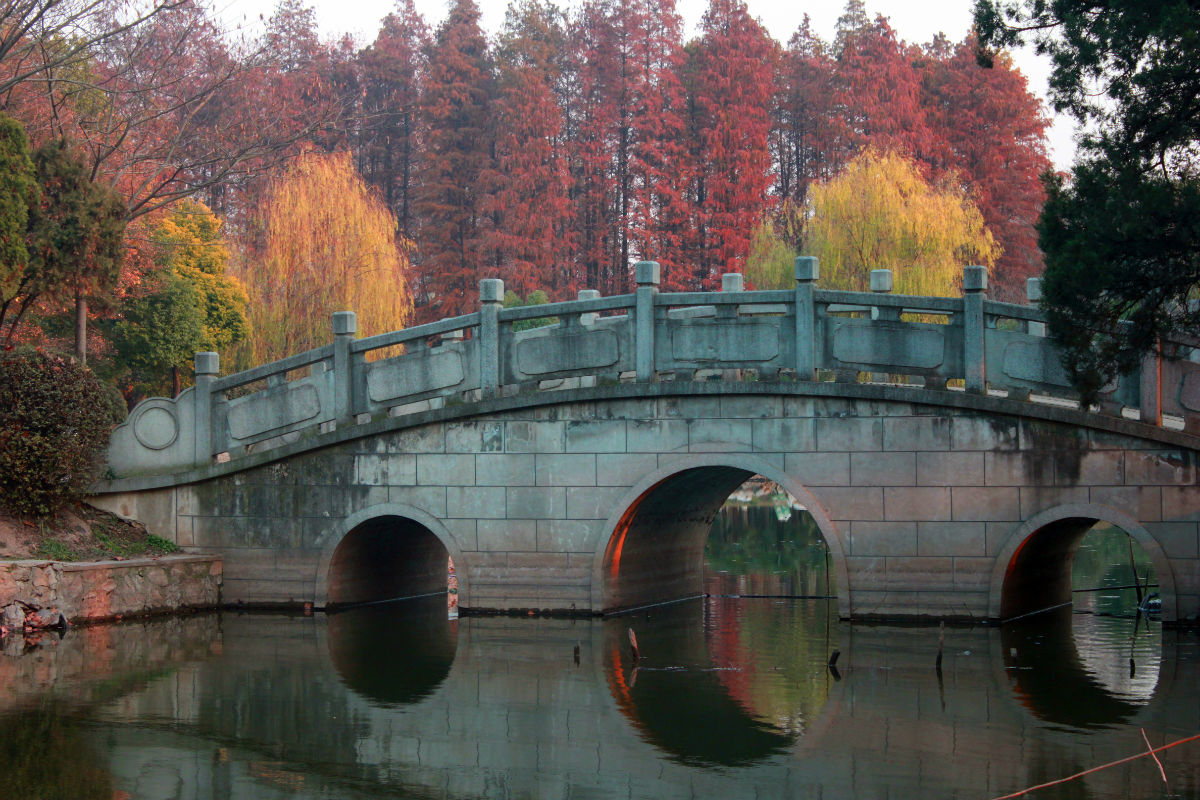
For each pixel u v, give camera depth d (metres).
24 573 13.45
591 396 13.95
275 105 29.86
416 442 14.70
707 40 48.44
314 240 29.92
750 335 13.63
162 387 28.48
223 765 8.38
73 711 9.84
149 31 24.61
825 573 20.38
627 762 8.40
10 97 21.08
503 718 9.63
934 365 13.08
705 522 17.73
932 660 11.55
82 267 17.83
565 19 53.84
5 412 14.48
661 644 12.83
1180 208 10.61
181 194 23.02
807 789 7.71
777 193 56.28
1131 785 7.62
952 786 7.69
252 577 15.38
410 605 16.34
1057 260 11.30
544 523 14.22
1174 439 12.05
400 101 53.47
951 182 34.50
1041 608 14.85
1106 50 11.12
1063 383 12.55
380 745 8.88
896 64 46.28
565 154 49.28
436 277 47.41
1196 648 11.80
